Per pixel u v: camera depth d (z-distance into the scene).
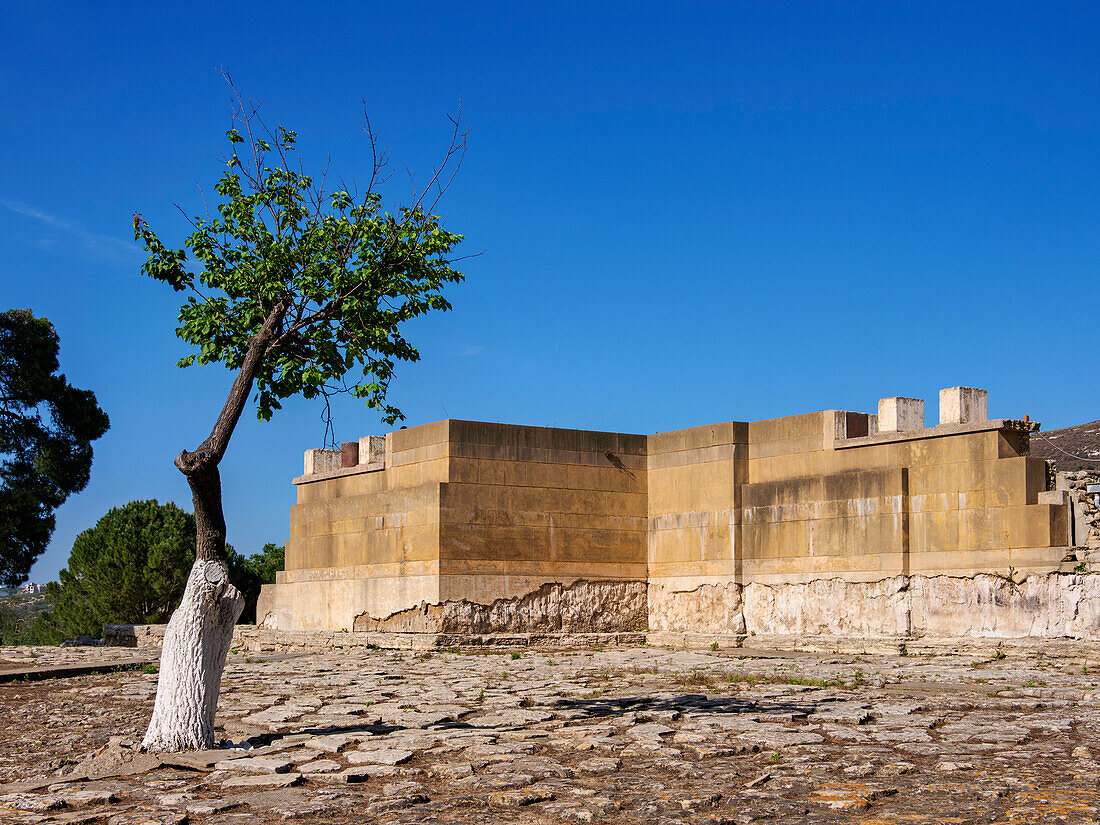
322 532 28.12
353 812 7.84
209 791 8.57
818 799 7.93
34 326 36.84
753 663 18.80
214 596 10.38
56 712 14.09
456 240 11.84
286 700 14.34
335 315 11.73
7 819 7.62
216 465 10.66
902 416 21.73
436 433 25.02
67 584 44.78
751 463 24.52
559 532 25.61
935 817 7.31
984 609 19.59
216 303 11.57
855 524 21.81
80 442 37.78
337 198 11.73
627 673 17.44
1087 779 8.45
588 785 8.61
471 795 8.30
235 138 11.48
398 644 24.16
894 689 14.51
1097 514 18.62
